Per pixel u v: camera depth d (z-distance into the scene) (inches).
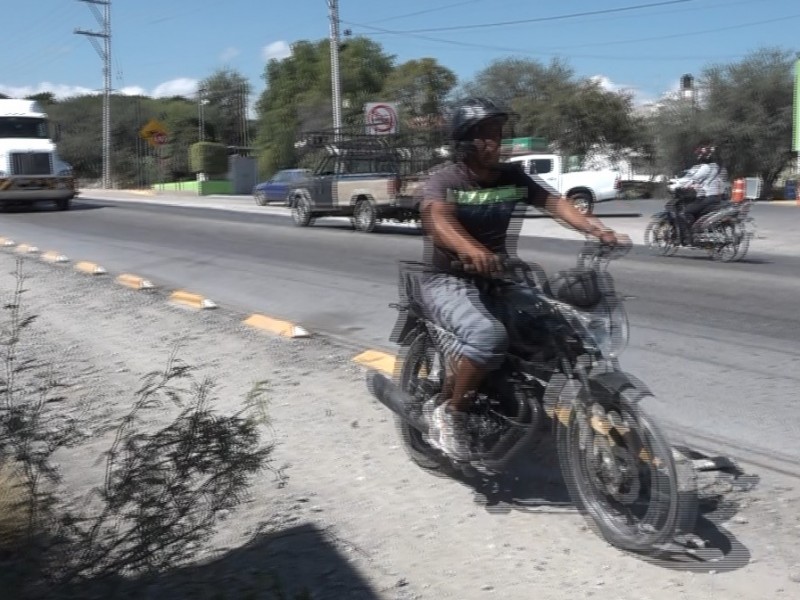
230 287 504.4
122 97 3038.9
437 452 195.0
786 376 278.5
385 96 1881.2
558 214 175.6
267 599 146.4
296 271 558.9
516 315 166.2
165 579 152.3
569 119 1775.3
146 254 673.6
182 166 2640.3
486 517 177.2
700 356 307.6
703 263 577.0
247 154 2650.1
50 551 140.6
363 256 629.0
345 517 180.5
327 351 327.3
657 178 1711.4
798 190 1266.0
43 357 327.0
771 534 164.1
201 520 156.2
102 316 417.1
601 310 163.8
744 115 1574.8
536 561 157.8
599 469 161.9
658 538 152.6
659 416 241.1
